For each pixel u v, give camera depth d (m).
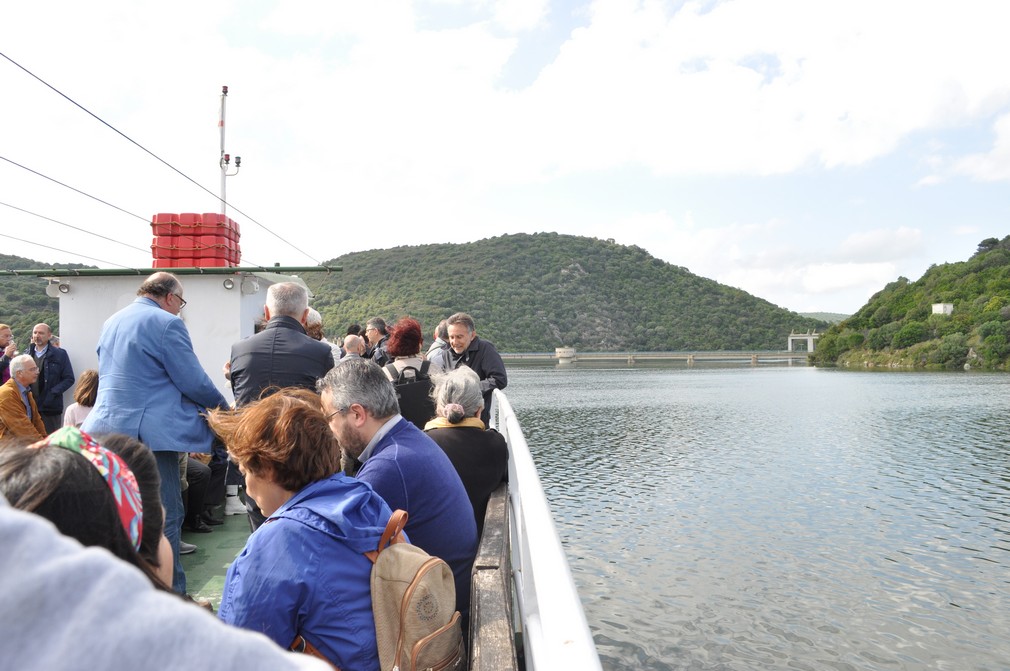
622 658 22.28
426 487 2.83
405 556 2.00
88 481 1.06
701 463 50.09
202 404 3.90
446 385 4.07
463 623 2.92
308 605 1.89
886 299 193.00
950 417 73.19
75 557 0.56
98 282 7.50
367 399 2.97
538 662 1.55
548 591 1.29
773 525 35.53
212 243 7.70
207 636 0.57
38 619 0.53
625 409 79.12
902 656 22.39
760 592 27.11
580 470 47.56
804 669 21.59
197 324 7.45
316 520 1.97
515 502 3.95
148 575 1.15
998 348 143.00
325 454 2.16
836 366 180.25
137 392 3.69
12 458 1.06
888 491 42.66
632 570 29.33
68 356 7.52
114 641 0.54
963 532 34.75
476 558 2.98
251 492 2.21
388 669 1.90
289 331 4.11
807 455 53.25
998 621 24.70
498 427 6.11
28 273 7.32
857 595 26.86
